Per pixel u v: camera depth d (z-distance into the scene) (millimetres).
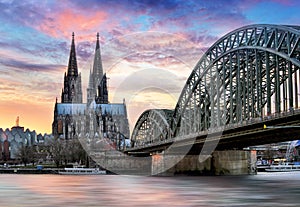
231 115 134875
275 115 98500
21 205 70250
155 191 94375
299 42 101688
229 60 137375
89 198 80625
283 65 120875
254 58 131625
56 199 79250
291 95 103500
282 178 141375
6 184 126250
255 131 106500
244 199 76625
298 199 76250
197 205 68312
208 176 149375
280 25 108312
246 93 138500
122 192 92938
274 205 68000
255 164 160250
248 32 125562
